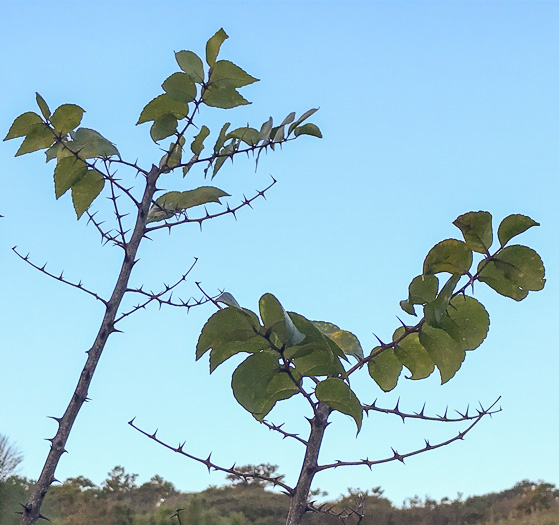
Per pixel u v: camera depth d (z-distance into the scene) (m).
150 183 2.47
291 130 2.50
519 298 1.70
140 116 2.43
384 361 1.88
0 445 7.20
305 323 1.49
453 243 1.70
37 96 2.37
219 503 14.70
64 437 2.00
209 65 2.38
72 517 11.51
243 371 1.57
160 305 2.35
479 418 1.73
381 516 15.17
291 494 1.60
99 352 2.13
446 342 1.74
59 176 2.45
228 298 1.69
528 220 1.65
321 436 1.62
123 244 2.33
